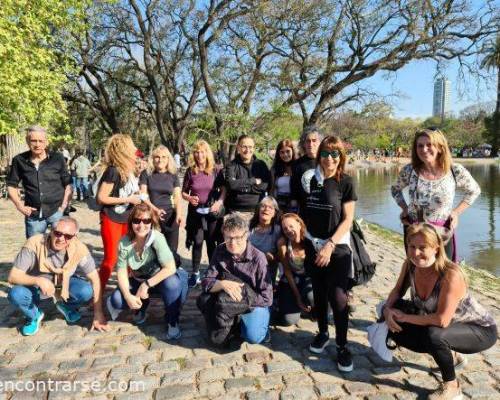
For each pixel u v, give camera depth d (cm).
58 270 371
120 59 2100
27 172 453
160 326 398
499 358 335
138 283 388
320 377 310
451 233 337
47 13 1009
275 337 375
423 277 300
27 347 356
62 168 474
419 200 344
